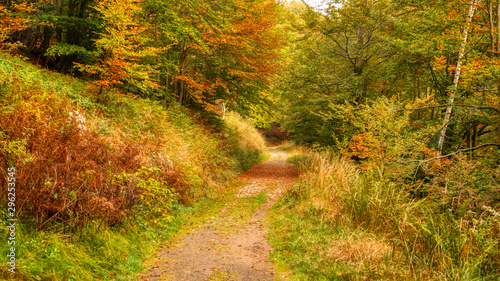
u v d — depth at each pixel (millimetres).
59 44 8344
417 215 4977
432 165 7070
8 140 3693
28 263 2859
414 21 8859
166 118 9414
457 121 8125
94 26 9648
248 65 13109
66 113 5035
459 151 7156
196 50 12734
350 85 11477
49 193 3693
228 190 10086
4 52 6492
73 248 3500
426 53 7902
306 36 13094
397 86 11484
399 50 9039
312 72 12336
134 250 4309
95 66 7152
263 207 7809
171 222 5781
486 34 7984
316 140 15570
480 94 8000
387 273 3486
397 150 6742
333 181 6977
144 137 6766
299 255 4305
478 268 3494
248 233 5617
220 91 14609
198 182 7980
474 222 4062
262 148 26469
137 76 7609
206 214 7008
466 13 8016
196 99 15008
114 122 6777
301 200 7035
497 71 6176
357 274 3549
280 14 12570
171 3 9953
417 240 4152
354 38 12820
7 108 4293
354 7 11758
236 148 16375
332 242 4430
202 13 10289
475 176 5855
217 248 4824
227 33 11508
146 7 9758
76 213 3912
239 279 3744
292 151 27562
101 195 4391
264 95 16062
